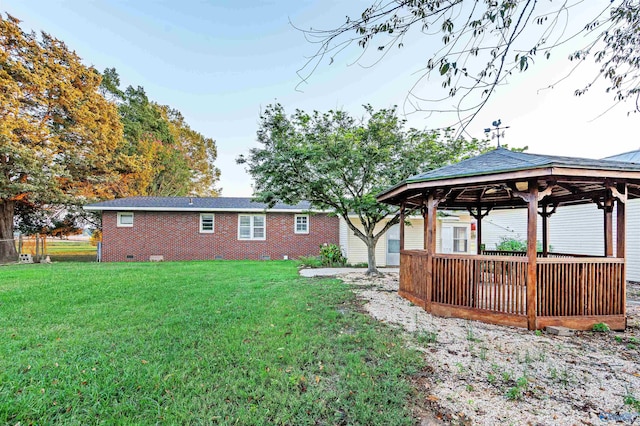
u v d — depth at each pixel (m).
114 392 2.62
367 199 9.09
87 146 17.41
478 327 4.60
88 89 17.55
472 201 8.42
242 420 2.28
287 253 16.06
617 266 4.71
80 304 5.64
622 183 4.70
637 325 4.81
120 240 14.97
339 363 3.26
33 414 2.32
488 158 5.65
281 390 2.70
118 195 19.69
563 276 4.61
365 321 4.78
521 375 3.05
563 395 2.68
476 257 5.00
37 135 14.95
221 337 3.95
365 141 9.14
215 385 2.77
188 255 15.46
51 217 18.31
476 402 2.56
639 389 2.78
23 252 15.62
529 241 4.59
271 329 4.27
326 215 16.34
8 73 14.17
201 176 33.56
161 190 28.11
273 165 8.58
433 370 3.14
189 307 5.44
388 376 2.97
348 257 13.75
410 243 14.25
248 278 8.82
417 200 7.05
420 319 4.98
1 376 2.86
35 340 3.82
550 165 4.07
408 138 9.27
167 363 3.19
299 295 6.52
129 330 4.21
